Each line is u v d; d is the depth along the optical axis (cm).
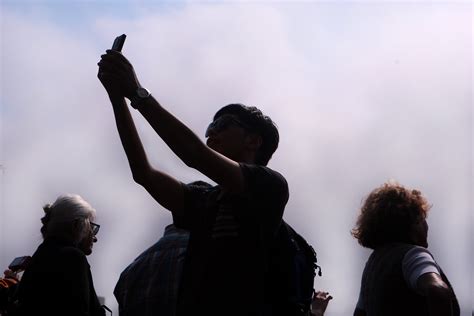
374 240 313
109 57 169
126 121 190
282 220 205
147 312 283
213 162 177
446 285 275
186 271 199
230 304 186
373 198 319
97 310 345
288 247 201
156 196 204
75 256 331
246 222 189
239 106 222
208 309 187
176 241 292
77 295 324
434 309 268
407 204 310
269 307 193
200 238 200
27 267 333
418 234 311
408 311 285
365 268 316
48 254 331
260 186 189
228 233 193
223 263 190
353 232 327
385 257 300
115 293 300
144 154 199
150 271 289
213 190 212
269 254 196
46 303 321
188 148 171
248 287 188
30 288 325
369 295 302
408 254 291
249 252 189
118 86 169
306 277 208
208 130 222
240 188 186
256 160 221
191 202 209
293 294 198
